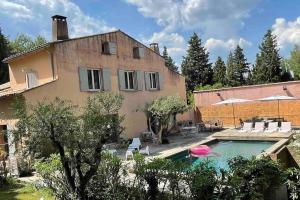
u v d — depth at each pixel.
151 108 21.47
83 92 19.67
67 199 8.77
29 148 7.10
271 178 7.89
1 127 18.22
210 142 21.02
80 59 19.67
